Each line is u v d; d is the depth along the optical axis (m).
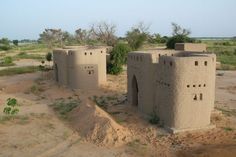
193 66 18.59
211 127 19.41
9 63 56.91
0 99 28.48
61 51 32.44
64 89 31.66
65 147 17.09
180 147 16.75
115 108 24.81
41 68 46.47
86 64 31.19
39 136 18.67
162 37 91.31
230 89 33.75
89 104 23.50
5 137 18.25
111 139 17.73
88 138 18.36
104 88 31.97
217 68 50.38
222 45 106.56
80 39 91.25
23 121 21.48
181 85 18.56
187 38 54.16
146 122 20.84
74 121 21.56
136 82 24.52
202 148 16.38
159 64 20.08
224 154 15.38
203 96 19.05
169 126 19.20
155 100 20.94
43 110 24.64
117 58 40.31
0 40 136.75
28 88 32.62
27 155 15.86
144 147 16.95
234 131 19.19
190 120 19.02
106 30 69.94
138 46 65.75
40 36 136.38
